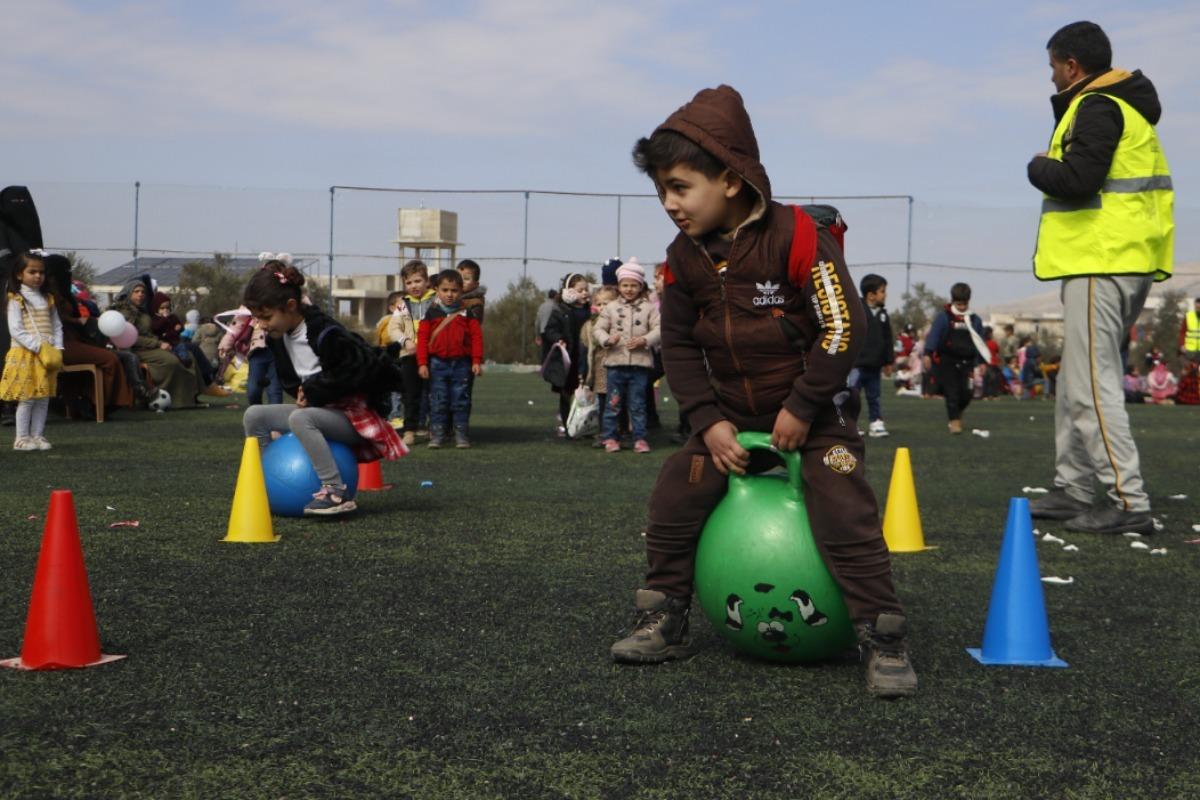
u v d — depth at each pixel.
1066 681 3.18
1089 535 5.62
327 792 2.32
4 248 11.68
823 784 2.40
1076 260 5.64
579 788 2.36
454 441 10.30
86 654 3.18
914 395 22.52
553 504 6.42
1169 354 36.84
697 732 2.71
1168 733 2.75
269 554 4.82
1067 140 5.64
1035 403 20.67
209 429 11.23
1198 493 7.29
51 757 2.49
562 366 10.55
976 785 2.41
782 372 3.16
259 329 10.67
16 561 4.54
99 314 13.99
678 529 3.31
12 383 8.90
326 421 5.70
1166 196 5.70
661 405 16.02
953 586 4.40
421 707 2.86
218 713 2.79
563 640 3.52
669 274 3.27
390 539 5.23
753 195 3.13
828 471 3.12
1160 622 3.87
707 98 3.11
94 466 7.93
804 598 3.14
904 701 2.98
